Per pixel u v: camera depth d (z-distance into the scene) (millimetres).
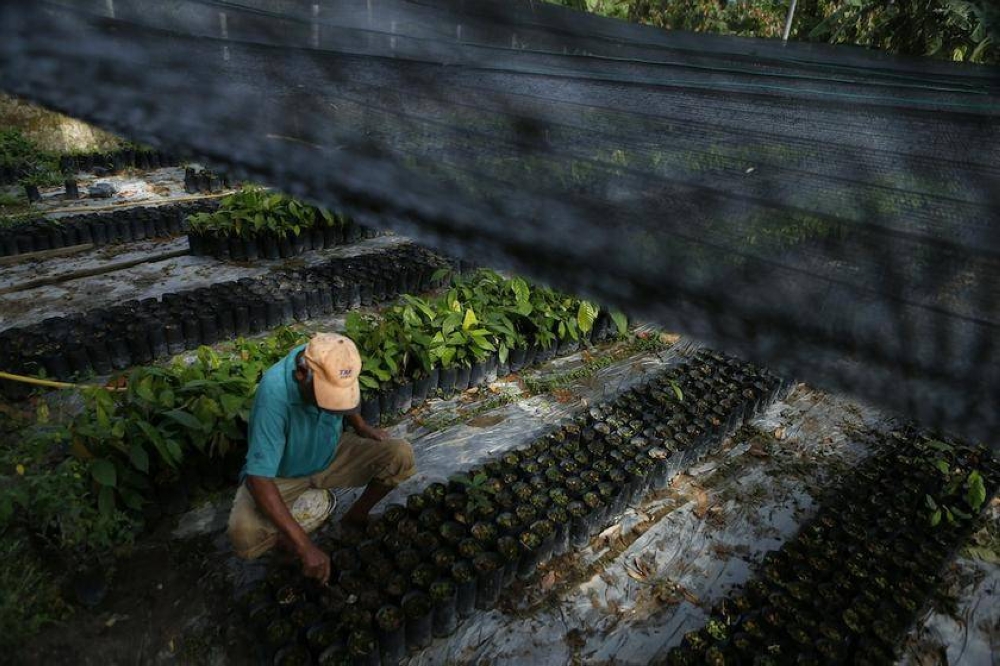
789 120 1846
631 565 3609
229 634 3072
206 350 4215
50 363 4707
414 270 6668
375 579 3254
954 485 4027
